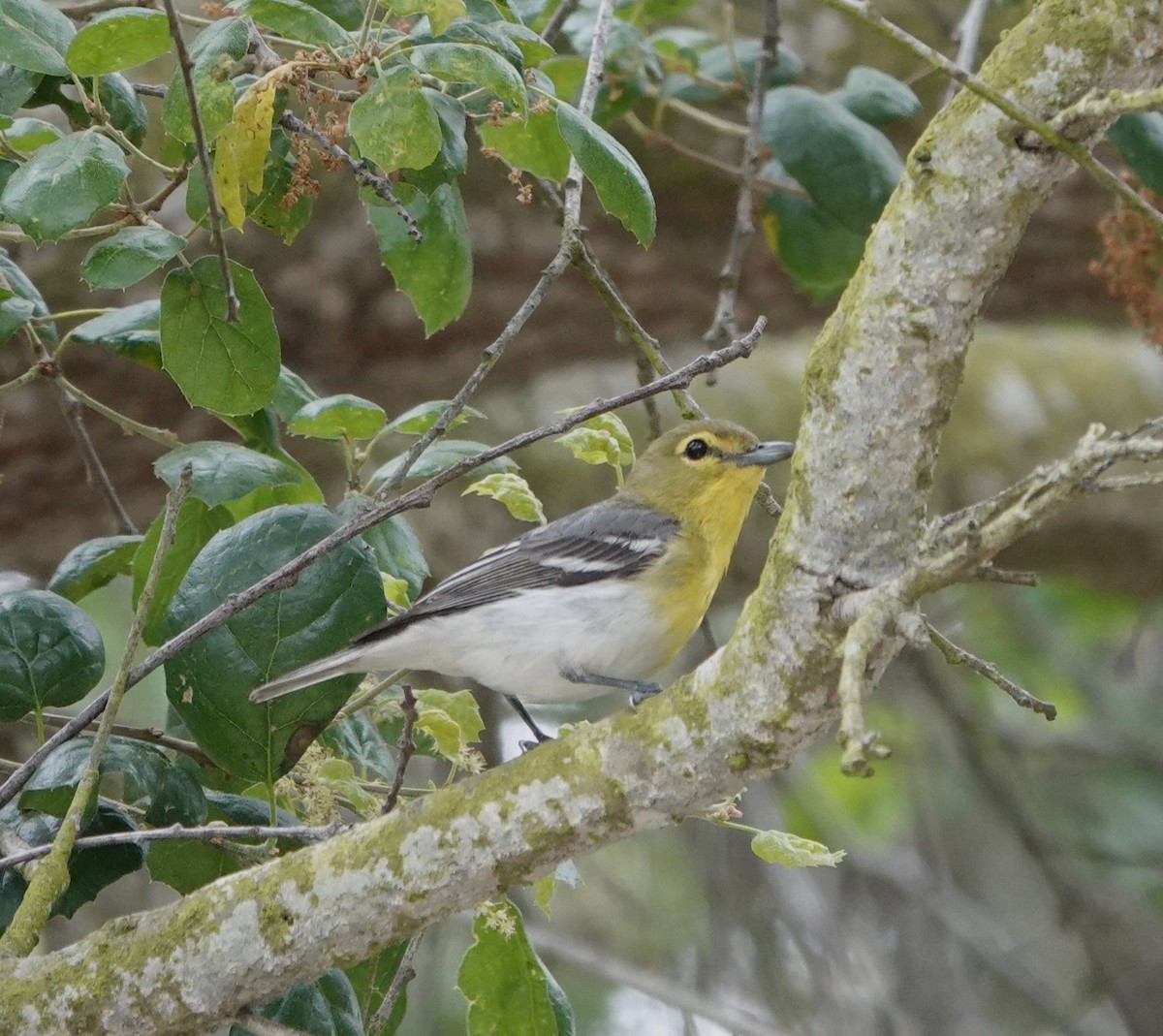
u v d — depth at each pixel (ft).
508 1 32.17
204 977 24.94
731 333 40.27
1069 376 73.87
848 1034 61.46
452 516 66.95
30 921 25.68
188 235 29.60
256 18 27.25
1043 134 20.31
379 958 33.04
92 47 27.63
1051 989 65.31
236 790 33.45
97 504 59.26
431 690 30.35
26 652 29.45
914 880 68.49
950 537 20.68
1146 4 20.35
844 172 42.45
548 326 63.98
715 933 63.31
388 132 25.84
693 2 45.27
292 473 30.07
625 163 29.40
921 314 21.04
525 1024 29.86
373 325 60.54
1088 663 77.25
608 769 24.03
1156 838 72.64
